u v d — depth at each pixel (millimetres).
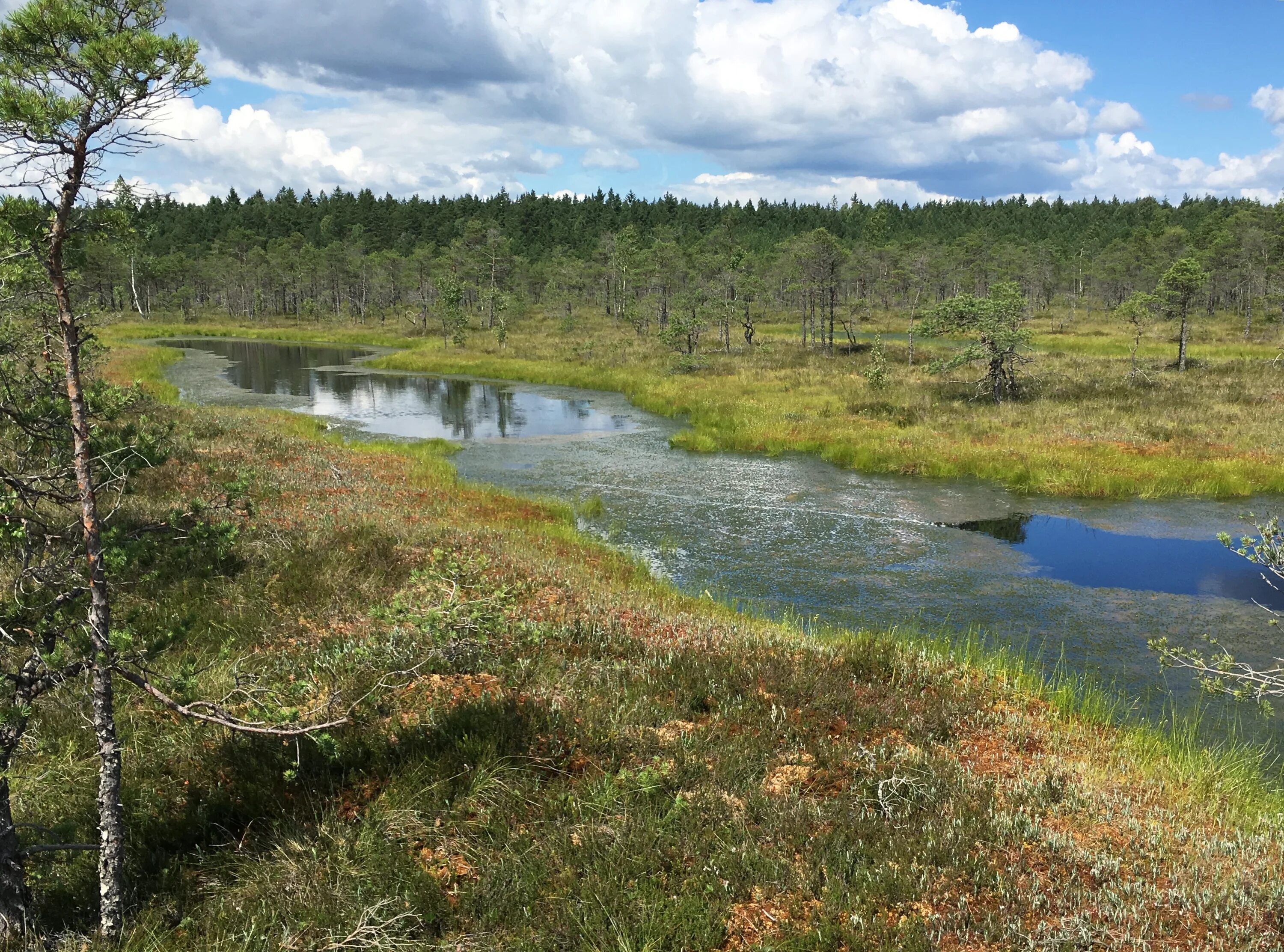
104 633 4012
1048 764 6414
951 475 20844
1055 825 5414
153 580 8586
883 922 4273
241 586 9367
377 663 7020
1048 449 21844
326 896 4281
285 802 5125
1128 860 5047
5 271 4340
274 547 10844
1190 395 28203
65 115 3592
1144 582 13305
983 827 5207
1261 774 7398
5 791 3980
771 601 12469
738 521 16938
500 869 4520
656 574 13625
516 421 30516
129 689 6457
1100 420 24922
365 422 30125
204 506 5043
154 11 3916
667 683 7445
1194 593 12797
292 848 4672
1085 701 8539
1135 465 20125
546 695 6641
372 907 4137
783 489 19656
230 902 4270
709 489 19734
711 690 7273
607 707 6652
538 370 44781
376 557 10953
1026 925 4309
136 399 5266
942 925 4270
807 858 4801
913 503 18344
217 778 5344
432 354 53969
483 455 24000
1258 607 12180
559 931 4145
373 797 5262
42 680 4137
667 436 27125
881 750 6258
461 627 7008
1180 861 5094
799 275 60031
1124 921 4363
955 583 13250
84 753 5602
